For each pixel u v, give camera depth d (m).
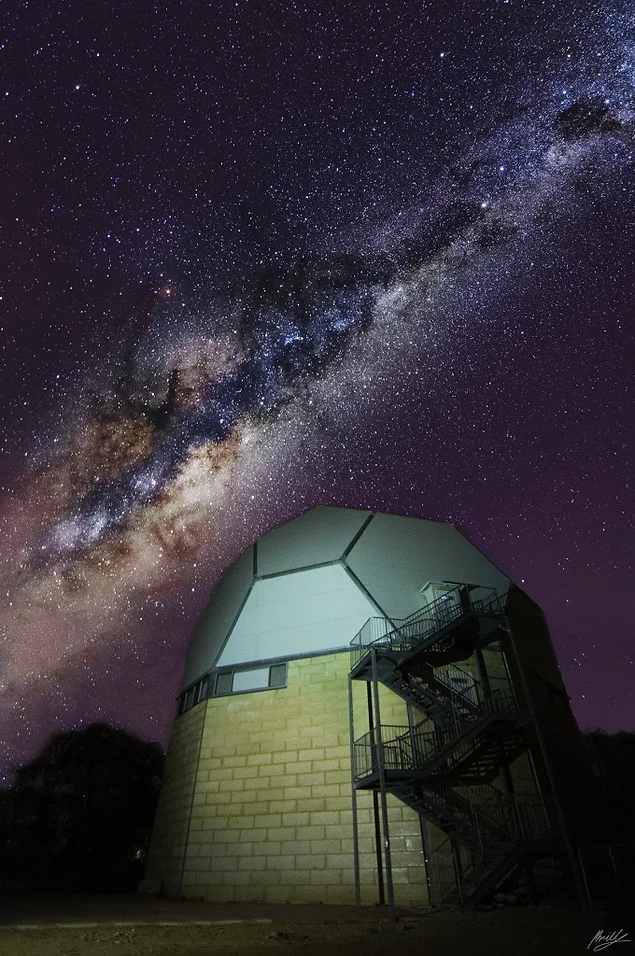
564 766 21.59
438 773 19.09
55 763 35.53
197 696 25.44
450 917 15.16
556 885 17.80
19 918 13.76
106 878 31.39
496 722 18.72
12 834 32.09
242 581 27.84
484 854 16.81
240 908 17.33
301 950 10.48
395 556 26.27
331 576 25.23
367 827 19.12
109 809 33.56
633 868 13.92
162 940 11.38
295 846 19.64
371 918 15.19
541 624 27.31
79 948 10.14
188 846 21.25
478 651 21.80
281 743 21.69
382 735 20.22
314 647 23.25
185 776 23.48
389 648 19.77
